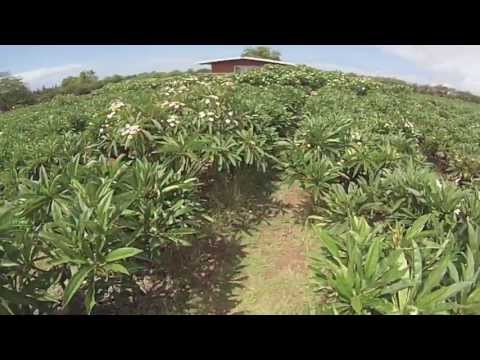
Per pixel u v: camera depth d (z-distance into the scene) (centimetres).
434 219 229
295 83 1227
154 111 382
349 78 1277
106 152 402
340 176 396
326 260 195
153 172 283
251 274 321
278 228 397
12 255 194
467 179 532
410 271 179
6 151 478
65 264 212
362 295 161
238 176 443
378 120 559
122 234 224
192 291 297
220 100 438
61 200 247
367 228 224
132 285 251
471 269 170
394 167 383
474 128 735
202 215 321
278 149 470
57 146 425
